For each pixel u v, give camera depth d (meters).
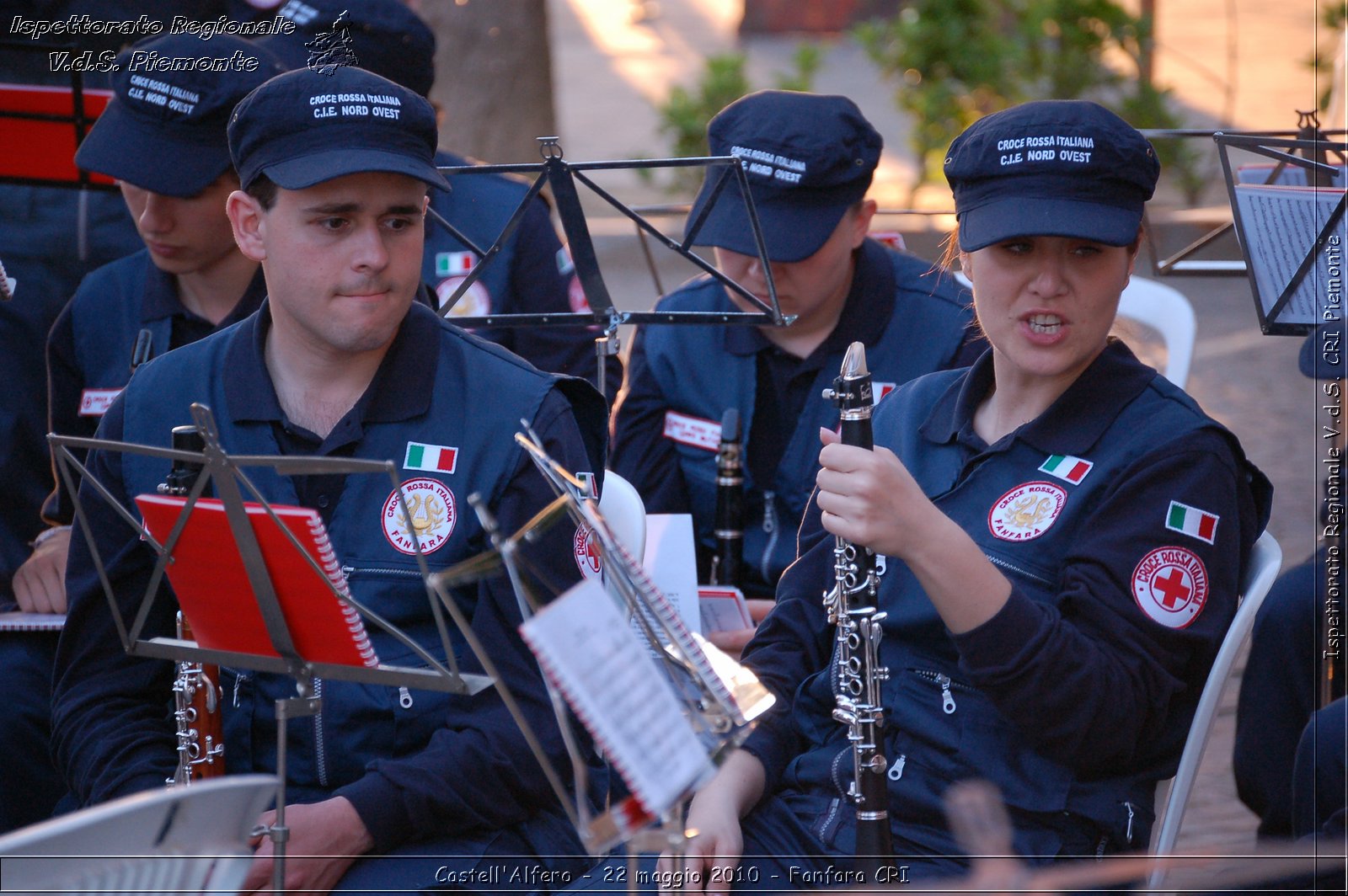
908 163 33.53
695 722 5.30
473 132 21.42
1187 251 10.53
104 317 10.08
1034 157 6.88
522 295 12.12
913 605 7.15
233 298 9.73
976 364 7.66
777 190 9.68
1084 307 6.99
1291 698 7.99
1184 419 7.04
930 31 26.78
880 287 10.24
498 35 21.25
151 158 9.07
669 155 29.59
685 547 8.74
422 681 5.81
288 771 7.24
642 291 24.44
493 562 5.32
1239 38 40.84
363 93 6.92
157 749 7.48
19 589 9.40
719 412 10.41
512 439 7.29
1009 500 7.21
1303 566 8.17
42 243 11.52
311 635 5.98
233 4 11.39
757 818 7.19
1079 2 26.61
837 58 48.31
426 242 11.99
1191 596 6.75
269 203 7.01
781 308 9.96
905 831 6.89
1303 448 17.45
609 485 7.96
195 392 7.56
